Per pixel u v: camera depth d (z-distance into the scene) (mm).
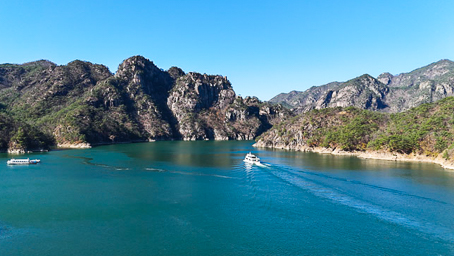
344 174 104750
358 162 138500
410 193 77562
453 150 120625
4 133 189250
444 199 72062
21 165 133000
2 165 132625
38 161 140750
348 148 178750
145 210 67062
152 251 48250
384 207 66625
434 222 58094
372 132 179250
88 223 59625
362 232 54094
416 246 48781
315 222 59031
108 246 50031
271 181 93812
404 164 130250
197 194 79688
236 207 68562
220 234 54344
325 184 88500
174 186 89000
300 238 52312
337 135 190125
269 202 71625
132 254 47312
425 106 175625
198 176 104438
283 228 56594
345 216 61750
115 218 62250
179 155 182125
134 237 53344
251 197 76000
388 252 47062
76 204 71375
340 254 46781
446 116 145875
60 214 64500
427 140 140375
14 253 47656
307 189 82625
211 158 164000
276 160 148375
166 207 69062
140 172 113562
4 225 58531
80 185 90750
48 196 78125
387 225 56938
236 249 48750
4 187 88250
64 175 107188
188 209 67688
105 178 101625
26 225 58562
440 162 127500
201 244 50562
